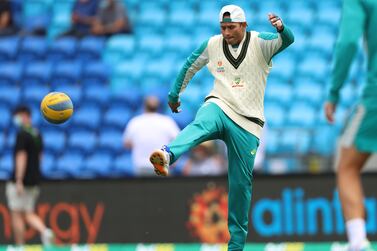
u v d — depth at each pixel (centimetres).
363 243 2248
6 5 7250
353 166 2330
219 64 3061
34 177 4894
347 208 2294
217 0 7256
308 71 6481
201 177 4709
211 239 4675
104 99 6512
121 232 4753
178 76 3155
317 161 5197
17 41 7119
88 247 4741
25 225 4931
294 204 4616
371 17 2278
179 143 2897
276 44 2997
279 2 7125
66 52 6969
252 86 3034
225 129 3027
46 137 6300
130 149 6112
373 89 2300
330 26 6900
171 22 7175
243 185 3089
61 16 7462
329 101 2312
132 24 7200
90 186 4812
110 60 6888
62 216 4850
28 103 6706
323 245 4572
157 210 4728
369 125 2298
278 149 5469
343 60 2252
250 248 4609
